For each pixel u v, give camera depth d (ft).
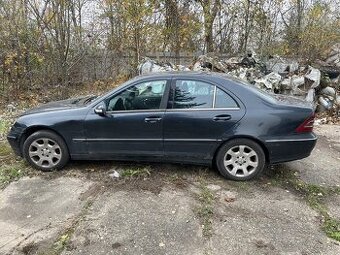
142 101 17.51
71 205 15.46
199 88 17.26
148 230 13.61
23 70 37.14
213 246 12.72
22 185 17.28
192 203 15.56
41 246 12.76
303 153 17.13
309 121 17.07
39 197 16.16
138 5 36.40
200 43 41.63
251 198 16.10
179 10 39.29
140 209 15.05
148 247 12.64
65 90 36.29
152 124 17.26
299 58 37.40
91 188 16.89
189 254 12.28
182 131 17.20
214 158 17.70
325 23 37.37
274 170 19.11
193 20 39.65
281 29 40.01
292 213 14.96
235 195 16.34
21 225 14.05
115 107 17.66
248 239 13.12
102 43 39.58
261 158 17.19
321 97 32.81
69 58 37.24
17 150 18.83
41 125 18.02
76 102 19.72
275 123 16.81
